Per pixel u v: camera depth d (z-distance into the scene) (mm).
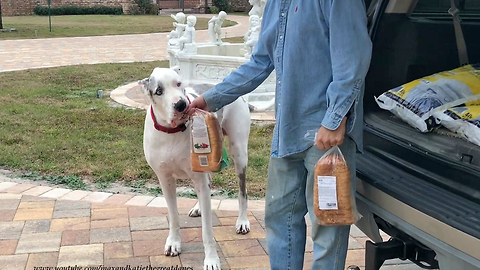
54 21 29625
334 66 2320
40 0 35812
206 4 41094
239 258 3701
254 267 3582
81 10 36219
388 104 2920
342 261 2656
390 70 3131
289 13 2488
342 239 2619
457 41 3221
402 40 3111
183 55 8867
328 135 2369
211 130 3053
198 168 3121
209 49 9922
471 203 2260
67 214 4410
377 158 2852
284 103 2525
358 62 2285
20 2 35062
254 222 4281
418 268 3559
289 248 2844
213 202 4707
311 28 2410
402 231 2471
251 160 6059
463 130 2518
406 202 2342
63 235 4023
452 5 3127
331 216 2484
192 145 3090
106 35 23156
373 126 2980
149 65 14570
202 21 31953
